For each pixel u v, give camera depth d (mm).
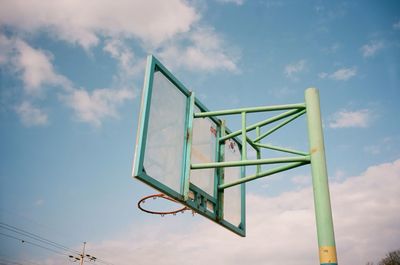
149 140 4172
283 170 4590
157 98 4496
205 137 5352
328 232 3727
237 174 6055
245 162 4480
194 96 5156
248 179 5035
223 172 5523
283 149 4742
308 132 4402
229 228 5426
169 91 4777
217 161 5496
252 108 4887
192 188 4754
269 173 4762
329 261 3586
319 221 3814
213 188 5285
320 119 4434
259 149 6102
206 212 4961
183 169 4664
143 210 7164
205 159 5207
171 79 4848
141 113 4199
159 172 4211
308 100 4574
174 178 4461
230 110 4988
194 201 4730
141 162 3947
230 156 5898
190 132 4898
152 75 4484
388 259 28297
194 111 5113
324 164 4145
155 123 4344
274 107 4785
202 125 5348
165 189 4230
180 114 4891
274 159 4371
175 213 7062
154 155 4195
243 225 5859
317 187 4000
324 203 3883
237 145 6266
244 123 4898
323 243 3684
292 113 4832
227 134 5926
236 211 5797
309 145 4336
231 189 5812
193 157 4906
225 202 5527
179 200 4457
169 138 4543
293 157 4297
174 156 4551
